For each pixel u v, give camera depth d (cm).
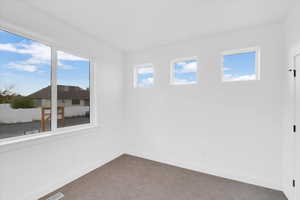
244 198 191
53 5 176
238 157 234
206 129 258
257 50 225
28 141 175
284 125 198
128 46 306
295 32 168
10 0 161
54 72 212
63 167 217
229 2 168
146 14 195
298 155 166
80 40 242
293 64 174
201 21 210
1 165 156
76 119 247
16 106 176
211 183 225
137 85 340
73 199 187
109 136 303
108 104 300
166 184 222
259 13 188
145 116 321
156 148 308
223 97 244
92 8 183
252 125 224
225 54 246
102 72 286
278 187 208
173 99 289
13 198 164
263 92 217
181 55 281
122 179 235
